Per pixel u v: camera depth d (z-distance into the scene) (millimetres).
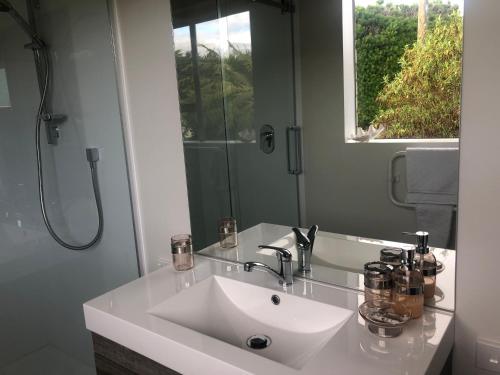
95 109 1884
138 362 1212
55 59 1940
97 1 1731
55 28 1902
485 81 1007
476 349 1134
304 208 1426
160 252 1864
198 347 1037
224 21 1479
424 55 1099
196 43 1541
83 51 1841
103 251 2078
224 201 1621
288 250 1488
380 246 1279
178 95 1605
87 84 1877
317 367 936
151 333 1130
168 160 1717
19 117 2031
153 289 1409
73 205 2090
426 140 1135
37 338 2219
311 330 1254
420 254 1179
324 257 1398
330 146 1330
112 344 1277
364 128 1249
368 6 1179
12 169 2041
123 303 1316
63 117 2014
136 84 1736
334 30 1251
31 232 2121
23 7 1925
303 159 1395
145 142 1777
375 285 1141
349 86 1254
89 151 1971
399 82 1156
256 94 1459
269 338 1308
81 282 2197
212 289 1479
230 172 1581
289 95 1379
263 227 1538
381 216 1265
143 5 1617
